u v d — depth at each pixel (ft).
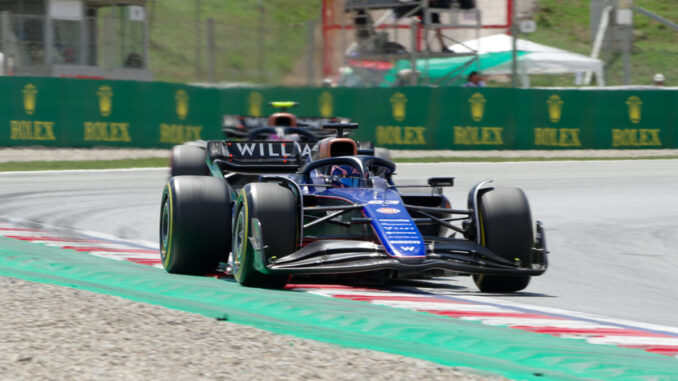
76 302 65.36
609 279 95.81
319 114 267.59
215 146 110.01
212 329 58.65
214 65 317.42
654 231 137.08
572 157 257.55
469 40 369.91
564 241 124.98
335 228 83.10
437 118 262.88
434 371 50.11
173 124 249.55
